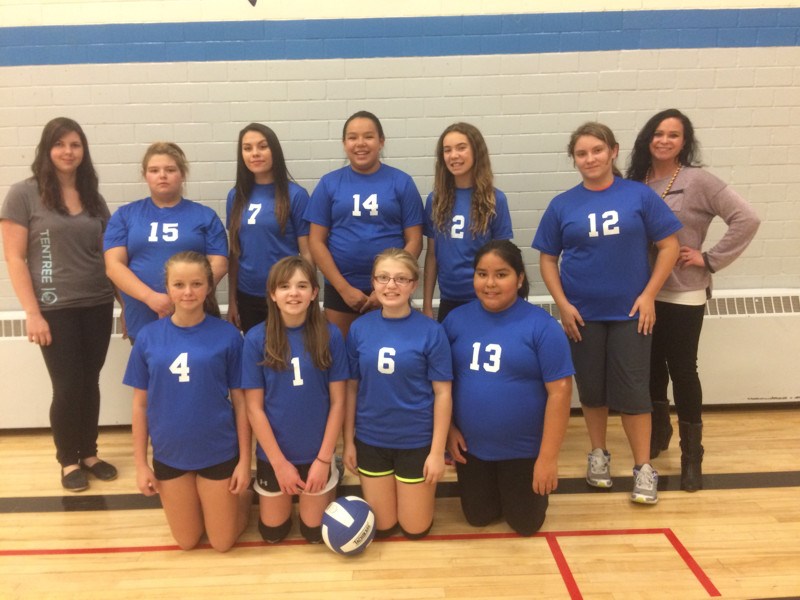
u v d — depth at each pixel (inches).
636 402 98.6
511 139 135.4
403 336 88.4
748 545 90.4
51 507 104.0
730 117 135.3
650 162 107.5
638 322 97.3
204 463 86.2
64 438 109.4
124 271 98.0
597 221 95.9
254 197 107.3
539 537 93.2
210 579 84.0
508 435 88.3
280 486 87.5
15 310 139.8
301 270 84.0
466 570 85.3
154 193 101.2
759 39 132.3
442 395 89.0
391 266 87.0
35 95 131.9
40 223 103.4
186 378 84.6
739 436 127.9
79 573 85.7
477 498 93.9
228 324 91.1
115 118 133.1
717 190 102.0
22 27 129.8
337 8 130.1
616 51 132.2
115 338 132.0
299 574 84.8
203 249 100.9
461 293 106.3
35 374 131.3
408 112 134.0
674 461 117.8
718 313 135.4
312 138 134.6
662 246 97.4
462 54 131.9
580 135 95.4
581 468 115.6
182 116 133.3
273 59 131.5
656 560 87.0
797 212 139.3
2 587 82.7
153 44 130.7
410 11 130.3
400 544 92.0
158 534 95.8
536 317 88.4
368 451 91.0
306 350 86.8
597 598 79.3
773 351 136.3
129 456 123.6
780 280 141.5
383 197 105.4
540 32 131.3
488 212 102.0
